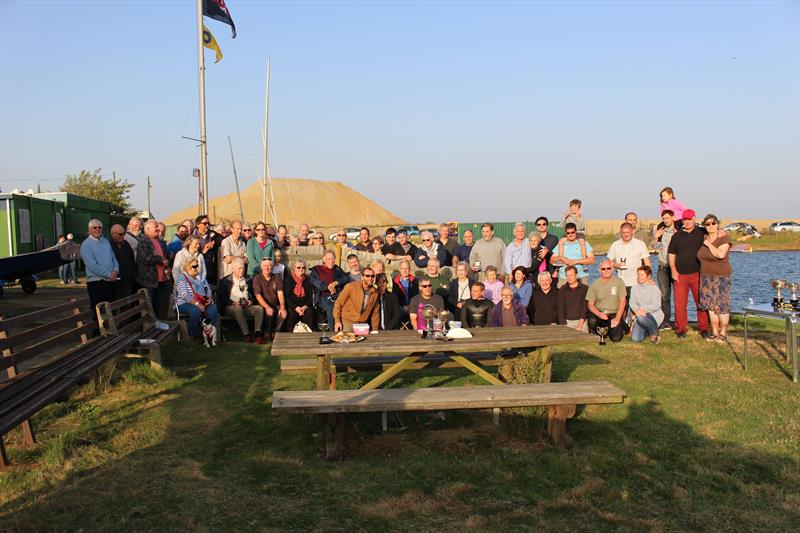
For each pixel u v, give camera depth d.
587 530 4.07
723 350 9.33
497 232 27.11
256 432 5.87
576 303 9.90
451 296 10.43
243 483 4.75
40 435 5.68
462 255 12.16
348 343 5.95
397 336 6.41
